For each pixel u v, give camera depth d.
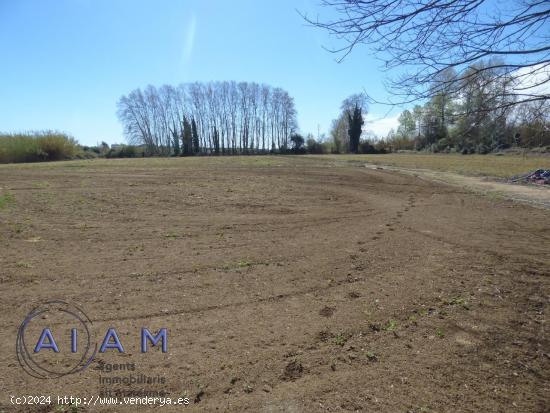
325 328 3.90
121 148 59.00
